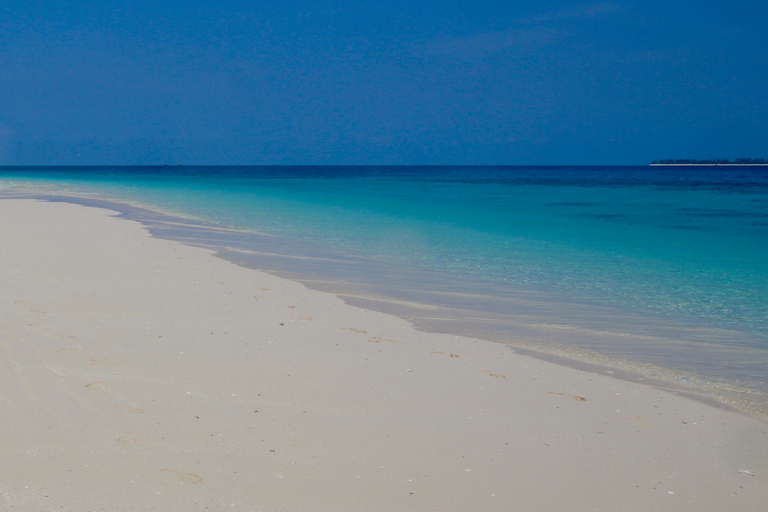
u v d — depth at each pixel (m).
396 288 10.57
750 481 4.23
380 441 4.52
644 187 61.22
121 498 3.53
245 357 6.27
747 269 13.63
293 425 4.70
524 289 10.94
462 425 4.91
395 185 63.03
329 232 19.11
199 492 3.66
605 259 14.90
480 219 25.45
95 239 14.46
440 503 3.73
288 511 3.53
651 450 4.66
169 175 101.50
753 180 84.38
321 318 8.16
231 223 21.28
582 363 6.90
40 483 3.63
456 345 7.29
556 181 80.69
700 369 6.82
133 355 6.09
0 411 4.58
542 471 4.22
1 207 23.42
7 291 8.46
